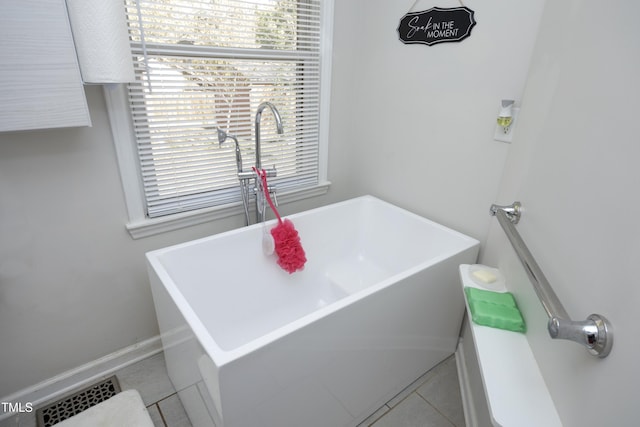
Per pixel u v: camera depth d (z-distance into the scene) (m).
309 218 1.83
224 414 0.91
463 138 1.57
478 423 1.28
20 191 1.19
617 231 0.53
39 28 0.95
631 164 0.52
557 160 0.80
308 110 1.91
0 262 1.21
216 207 1.67
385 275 1.94
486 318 0.97
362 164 2.14
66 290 1.38
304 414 1.14
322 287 1.92
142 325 1.64
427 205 1.82
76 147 1.26
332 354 1.12
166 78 1.40
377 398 1.42
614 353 0.50
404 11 1.67
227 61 1.52
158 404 1.43
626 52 0.57
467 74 1.49
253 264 1.64
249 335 1.62
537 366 0.83
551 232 0.78
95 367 1.54
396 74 1.79
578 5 0.87
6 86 0.95
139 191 1.45
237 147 1.60
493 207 1.08
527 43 1.27
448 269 1.43
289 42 1.70
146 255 1.33
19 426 1.33
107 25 1.03
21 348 1.34
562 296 0.69
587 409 0.56
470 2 1.41
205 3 1.39
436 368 1.67
